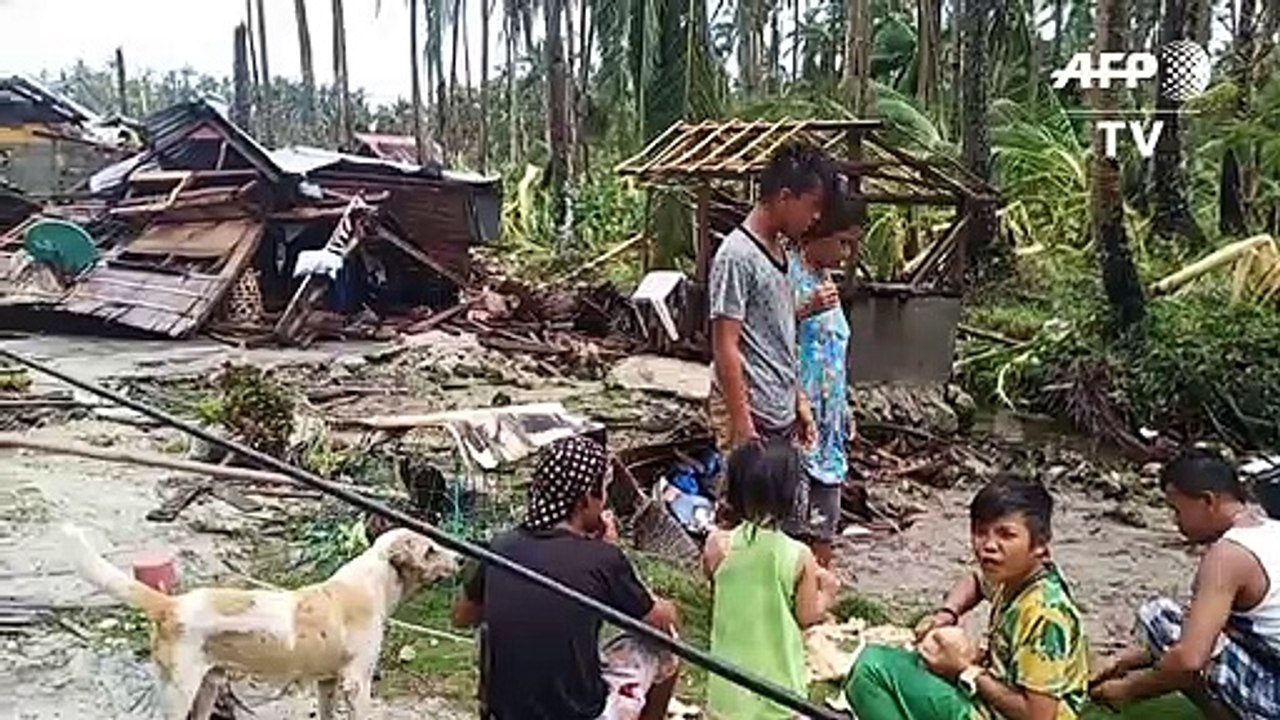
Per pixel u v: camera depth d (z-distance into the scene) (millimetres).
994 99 20516
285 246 15500
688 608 5578
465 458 6406
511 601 3414
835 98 19438
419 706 4629
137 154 18812
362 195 15742
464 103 35094
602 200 20734
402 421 6730
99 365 12109
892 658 3535
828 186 4719
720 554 3875
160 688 3859
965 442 10008
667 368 12391
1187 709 4445
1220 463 3947
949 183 11758
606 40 21672
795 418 4883
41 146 23188
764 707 3730
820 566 4316
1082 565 6906
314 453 7219
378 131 39156
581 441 3639
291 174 15141
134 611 5406
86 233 15922
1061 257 14930
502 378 12047
